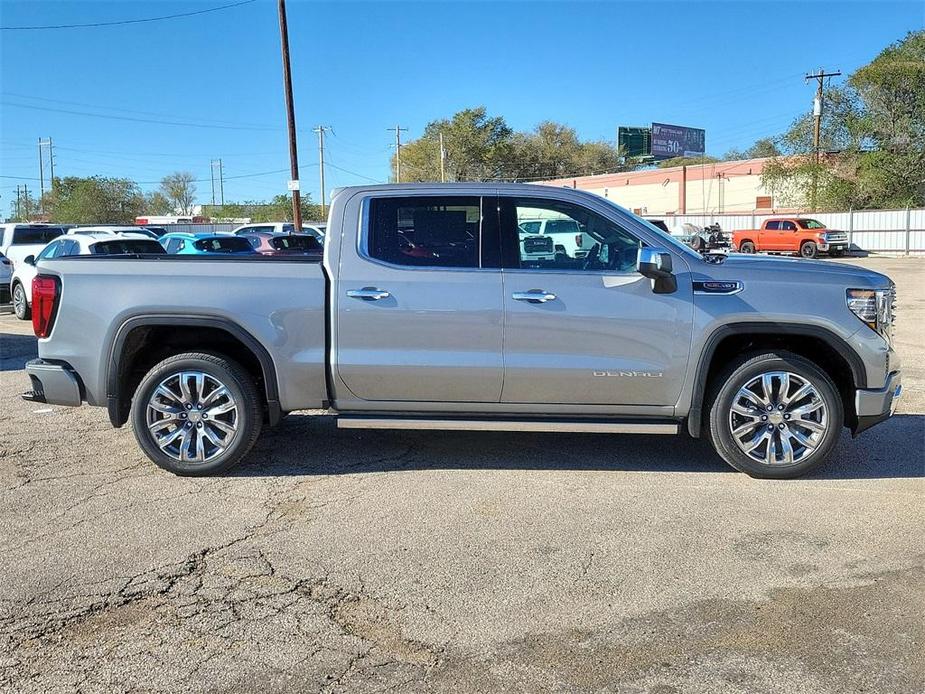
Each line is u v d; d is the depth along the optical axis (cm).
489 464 553
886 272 2589
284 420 672
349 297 503
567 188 511
